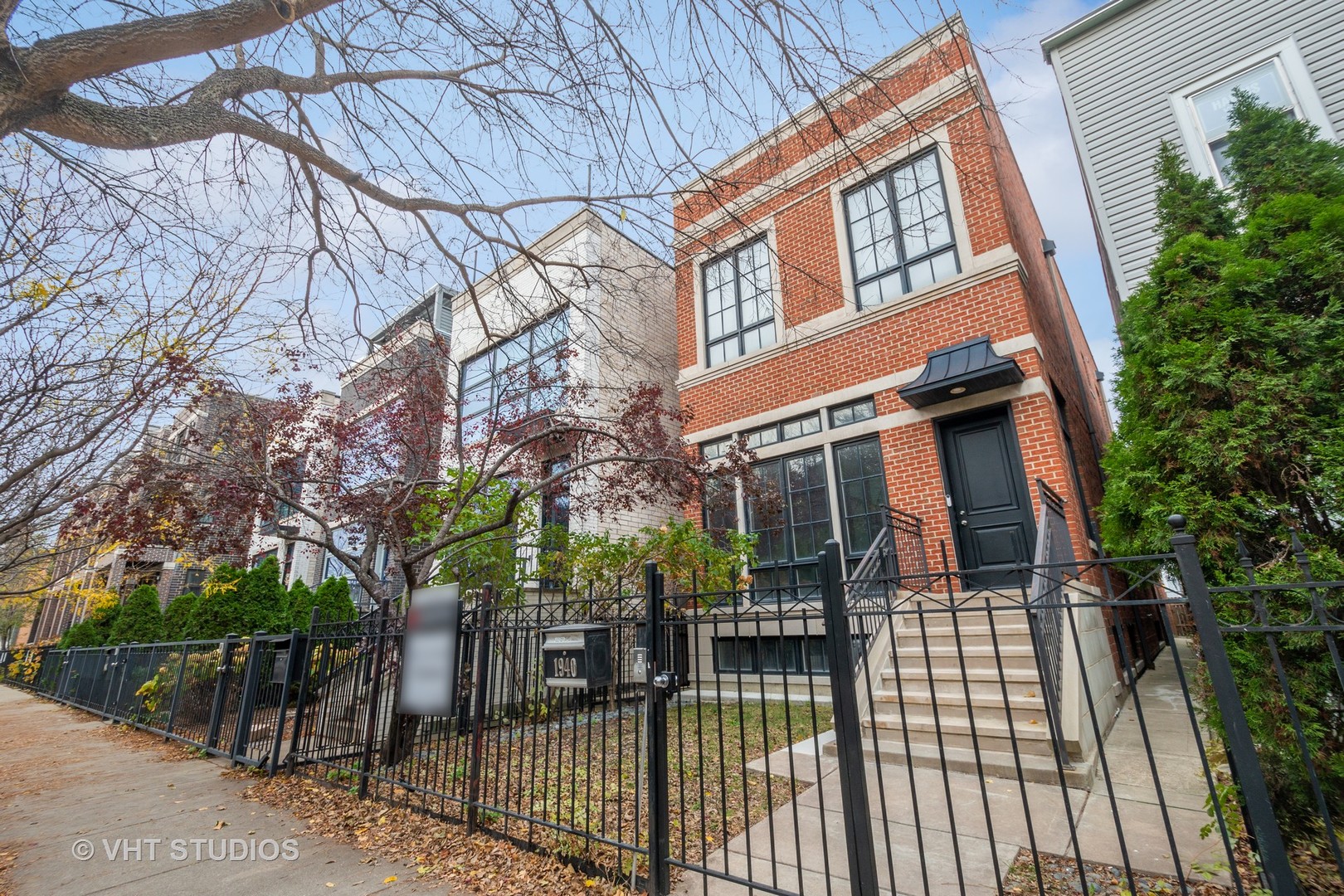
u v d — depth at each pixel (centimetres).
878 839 364
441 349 709
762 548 947
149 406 514
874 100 425
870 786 451
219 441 621
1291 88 656
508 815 378
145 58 303
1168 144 512
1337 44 639
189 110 349
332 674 588
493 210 510
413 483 650
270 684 656
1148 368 414
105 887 357
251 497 601
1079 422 977
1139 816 371
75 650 1355
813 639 866
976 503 759
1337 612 299
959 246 809
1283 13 671
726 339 1073
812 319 941
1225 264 408
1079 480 829
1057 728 238
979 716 511
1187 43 725
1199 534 365
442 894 327
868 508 847
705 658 955
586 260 1052
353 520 655
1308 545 332
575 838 369
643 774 500
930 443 795
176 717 815
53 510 544
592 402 784
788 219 997
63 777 630
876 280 892
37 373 439
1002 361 705
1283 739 305
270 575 1329
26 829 462
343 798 495
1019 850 340
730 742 593
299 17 340
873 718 258
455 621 451
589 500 823
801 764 508
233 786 561
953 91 828
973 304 788
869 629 627
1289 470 356
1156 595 1087
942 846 350
